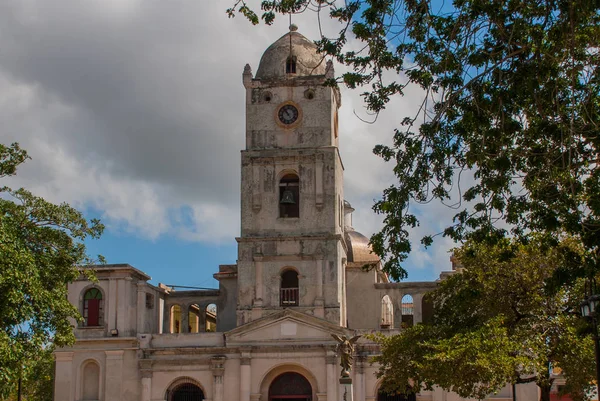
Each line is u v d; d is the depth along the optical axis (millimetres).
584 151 29531
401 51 28047
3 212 44844
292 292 67688
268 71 70250
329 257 67250
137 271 70000
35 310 44281
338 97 73188
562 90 28312
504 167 27734
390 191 29000
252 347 66188
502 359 43844
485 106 28000
